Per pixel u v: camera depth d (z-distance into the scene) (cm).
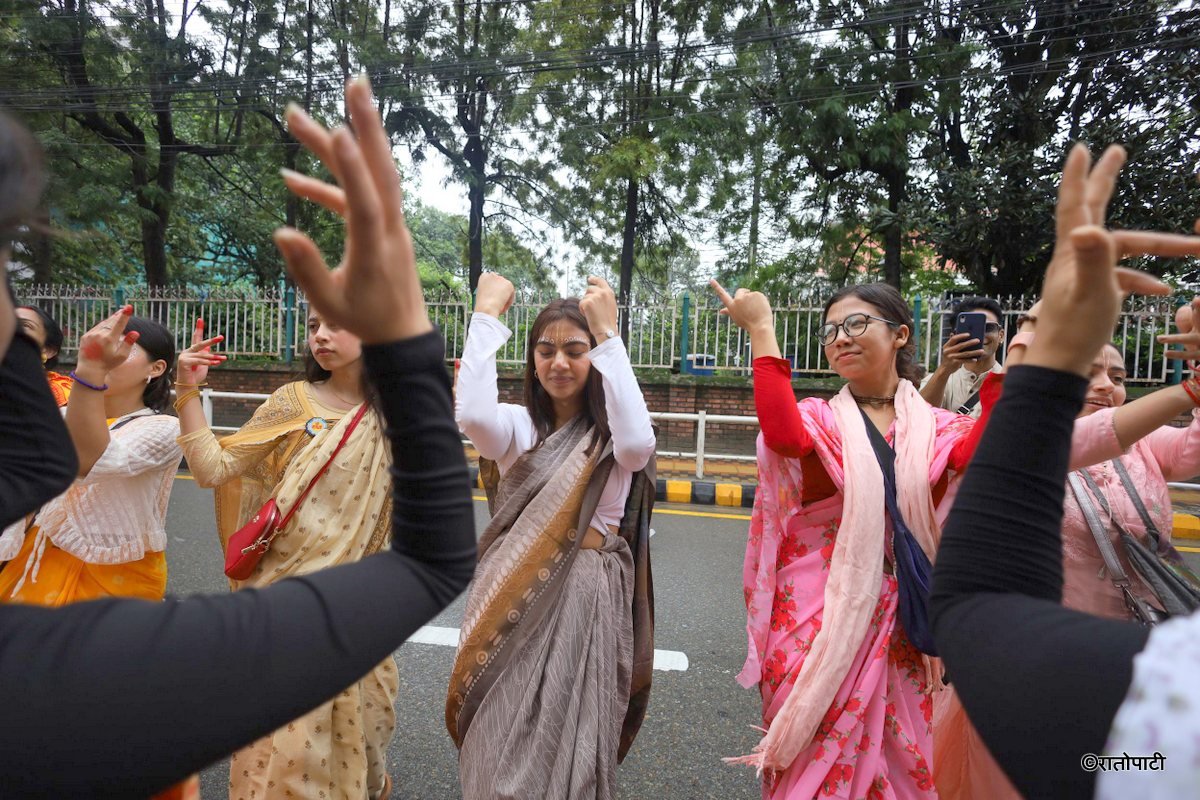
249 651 60
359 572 71
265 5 1325
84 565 216
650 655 203
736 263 1568
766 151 1353
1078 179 69
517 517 196
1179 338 160
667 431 946
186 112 1406
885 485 177
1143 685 50
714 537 585
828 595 173
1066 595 190
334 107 1357
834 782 164
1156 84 980
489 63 1323
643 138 1338
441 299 977
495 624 184
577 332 196
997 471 72
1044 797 58
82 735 54
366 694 220
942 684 182
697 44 1289
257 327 1063
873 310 191
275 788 184
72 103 1276
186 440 209
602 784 176
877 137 1168
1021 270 1073
